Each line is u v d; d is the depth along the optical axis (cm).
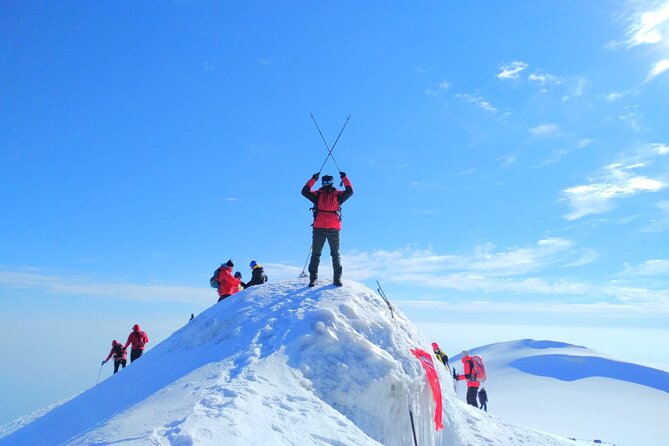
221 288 1365
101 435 502
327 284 959
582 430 4878
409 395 757
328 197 947
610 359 8706
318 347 734
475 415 1159
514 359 9569
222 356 733
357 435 548
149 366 888
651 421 5278
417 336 921
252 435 465
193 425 458
